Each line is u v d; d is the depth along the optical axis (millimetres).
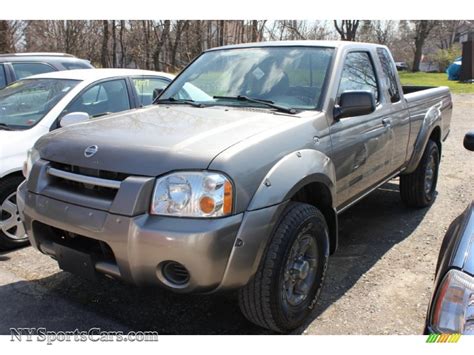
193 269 2467
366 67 4301
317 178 3088
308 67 3787
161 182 2551
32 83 5414
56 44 22578
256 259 2646
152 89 6125
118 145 2783
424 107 5324
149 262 2525
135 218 2527
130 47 22875
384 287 3676
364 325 3156
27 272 3941
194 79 4180
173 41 22234
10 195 4371
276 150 2869
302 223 2916
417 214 5410
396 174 4836
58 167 2947
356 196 4000
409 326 3139
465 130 11453
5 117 4891
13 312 3312
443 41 61375
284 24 22766
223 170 2537
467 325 1982
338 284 3723
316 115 3387
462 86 25641
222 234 2480
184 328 3143
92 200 2691
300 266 2998
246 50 4227
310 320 3219
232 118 3268
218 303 3445
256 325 3160
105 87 5500
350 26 40500
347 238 4691
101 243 2715
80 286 3691
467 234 2344
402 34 55094
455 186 6578
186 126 3072
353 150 3701
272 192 2703
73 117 4344
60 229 2908
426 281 3768
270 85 3766
